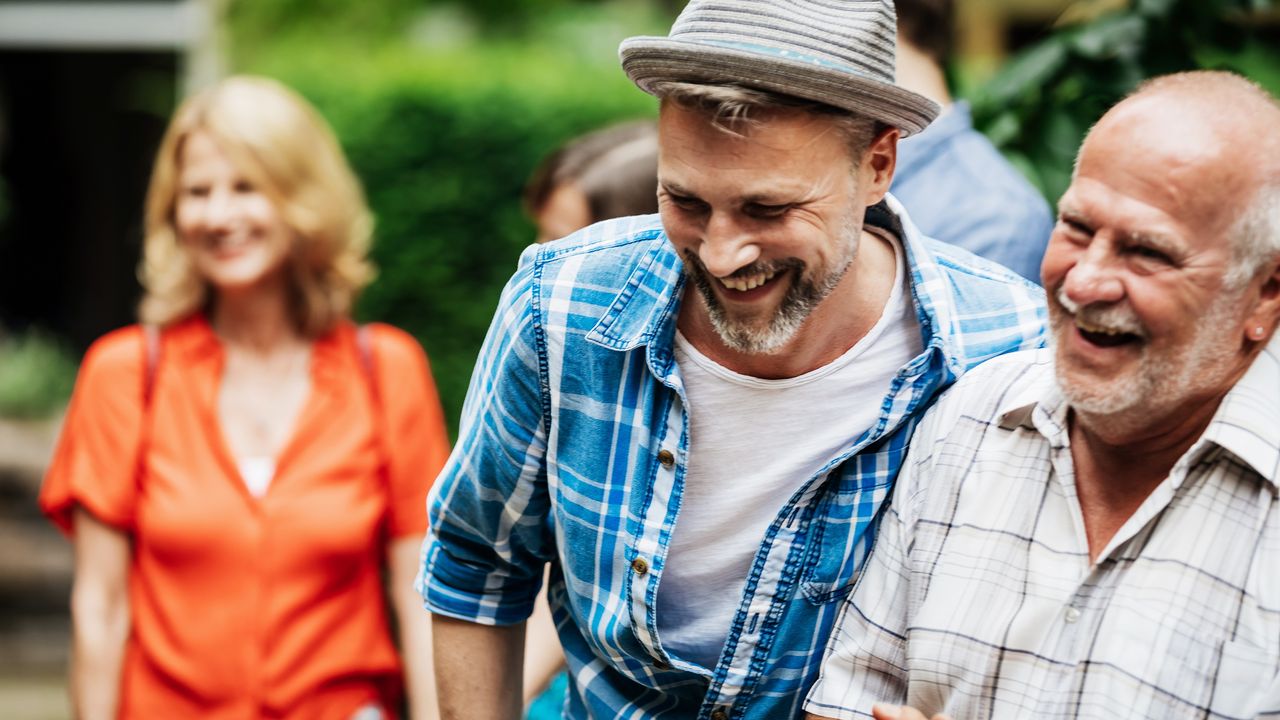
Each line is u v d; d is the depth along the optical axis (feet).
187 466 10.35
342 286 10.93
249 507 10.28
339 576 10.35
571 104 21.43
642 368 6.81
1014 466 6.11
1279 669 5.33
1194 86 5.42
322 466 10.43
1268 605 5.41
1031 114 10.59
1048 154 10.44
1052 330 5.69
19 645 24.80
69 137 42.75
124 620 10.53
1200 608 5.50
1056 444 5.95
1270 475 5.45
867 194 6.27
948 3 9.50
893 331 6.67
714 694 6.88
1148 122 5.37
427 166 21.45
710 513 6.82
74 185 42.88
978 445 6.23
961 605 6.01
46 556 26.86
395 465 10.62
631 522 6.84
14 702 22.58
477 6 34.47
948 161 9.25
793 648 6.83
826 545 6.71
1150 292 5.33
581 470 6.93
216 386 10.57
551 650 9.72
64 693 23.11
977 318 6.84
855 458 6.67
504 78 21.67
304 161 10.87
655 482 6.82
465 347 21.58
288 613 10.21
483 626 7.75
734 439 6.73
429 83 21.43
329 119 21.58
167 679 10.25
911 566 6.33
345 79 21.76
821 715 6.52
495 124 21.40
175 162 10.81
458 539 7.59
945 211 9.07
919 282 6.63
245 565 10.20
